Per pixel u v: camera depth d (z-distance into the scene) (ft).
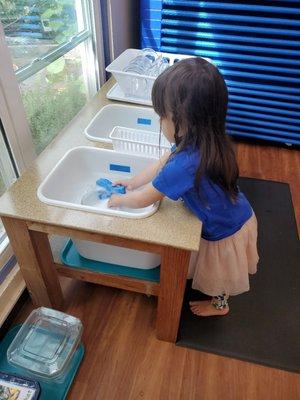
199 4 6.24
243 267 3.44
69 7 4.71
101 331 4.03
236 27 6.32
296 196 6.29
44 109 4.54
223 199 2.89
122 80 4.91
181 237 2.69
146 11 6.66
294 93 6.90
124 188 3.66
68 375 3.56
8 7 3.35
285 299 4.44
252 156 7.39
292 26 6.15
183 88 2.36
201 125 2.50
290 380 3.64
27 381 3.17
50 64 4.42
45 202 3.00
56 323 3.81
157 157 3.75
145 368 3.70
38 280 3.66
